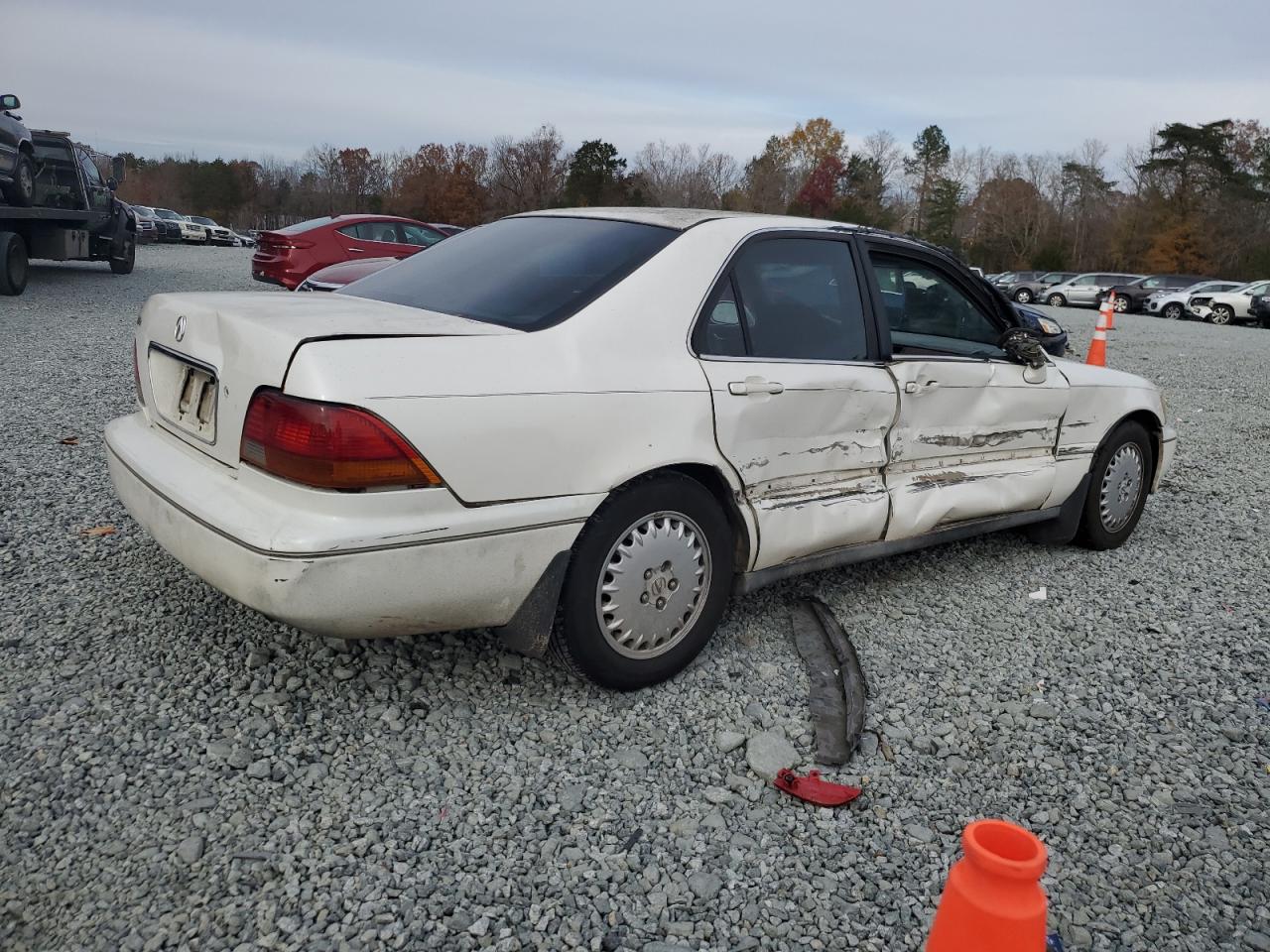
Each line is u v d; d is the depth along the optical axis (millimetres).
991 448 4395
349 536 2596
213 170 82062
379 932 2223
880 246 4027
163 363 3301
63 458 5578
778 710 3305
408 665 3385
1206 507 6367
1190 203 63156
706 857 2568
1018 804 2902
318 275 8867
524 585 2924
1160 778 3076
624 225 3568
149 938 2152
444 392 2707
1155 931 2418
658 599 3244
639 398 3078
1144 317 31281
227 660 3316
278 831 2523
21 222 14539
